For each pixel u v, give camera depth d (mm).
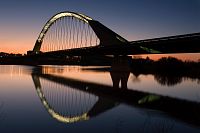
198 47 49375
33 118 18172
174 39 48406
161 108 24078
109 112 21844
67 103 27188
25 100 27422
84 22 107375
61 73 91562
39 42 177000
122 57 88875
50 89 41375
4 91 36000
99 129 15594
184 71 100000
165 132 15234
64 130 15211
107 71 109500
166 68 119625
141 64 125625
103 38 95125
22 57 168875
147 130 15508
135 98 31641
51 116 18984
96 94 35688
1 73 85000
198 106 25453
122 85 49031
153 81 57156
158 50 59969
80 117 19203
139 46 59469
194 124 17391
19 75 75188
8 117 18375
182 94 35594
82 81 58812
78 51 89125
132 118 19156
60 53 105188
